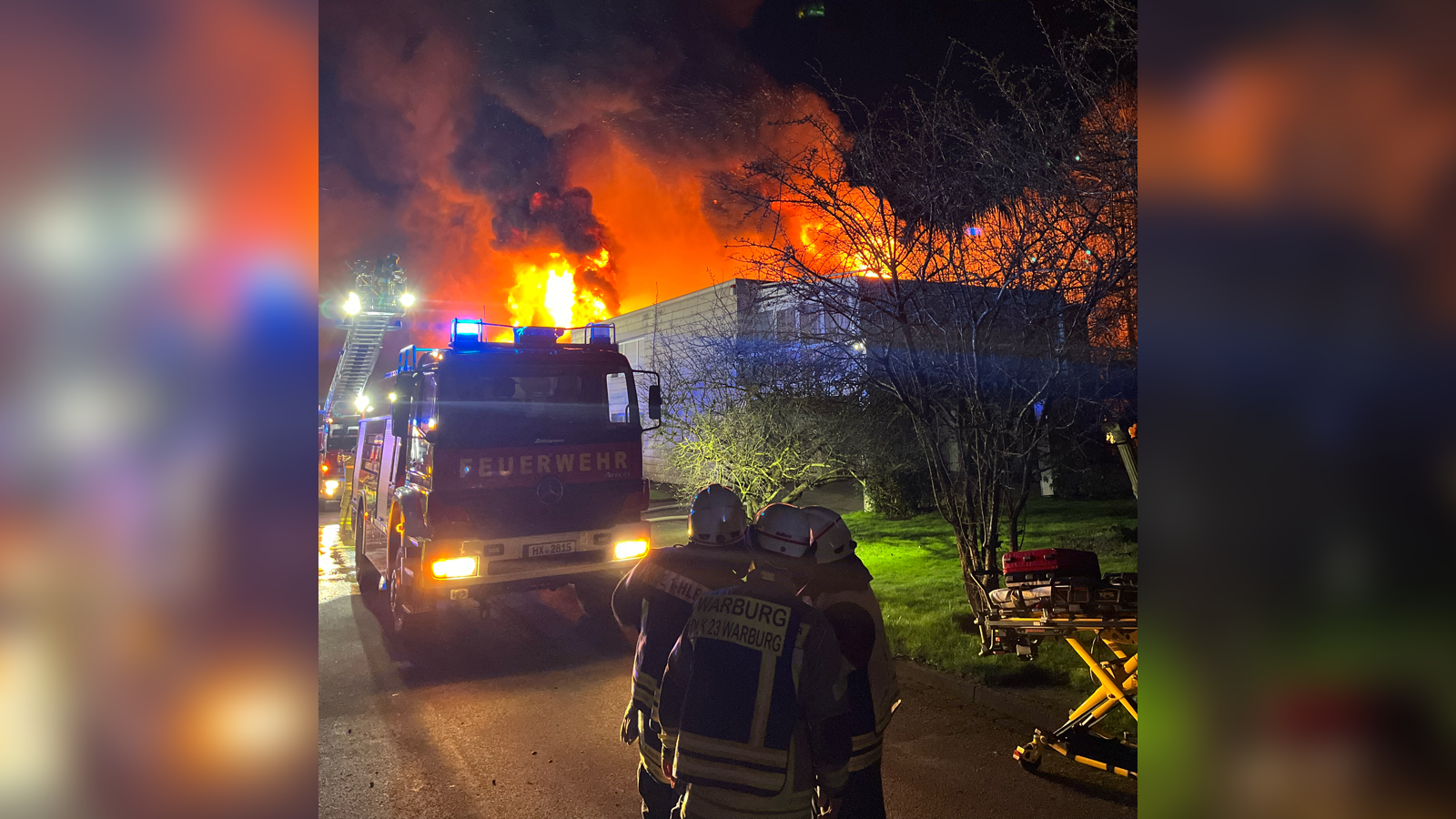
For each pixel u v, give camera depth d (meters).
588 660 6.91
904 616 7.20
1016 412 6.68
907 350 6.71
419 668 6.77
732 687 2.39
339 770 4.73
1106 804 4.11
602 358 8.02
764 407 10.62
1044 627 4.45
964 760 4.65
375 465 9.60
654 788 3.07
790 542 2.77
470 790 4.46
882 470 12.91
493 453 7.44
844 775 2.49
